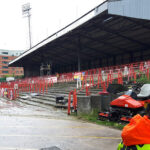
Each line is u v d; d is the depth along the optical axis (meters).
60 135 6.39
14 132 6.84
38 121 8.78
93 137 6.10
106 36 27.98
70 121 8.70
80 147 5.18
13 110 12.51
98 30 25.58
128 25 22.78
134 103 7.02
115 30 24.88
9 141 5.77
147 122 1.33
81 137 6.12
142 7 18.70
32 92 22.89
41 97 18.17
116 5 17.77
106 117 8.38
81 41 31.92
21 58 48.66
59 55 45.62
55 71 64.12
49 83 24.58
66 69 58.66
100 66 44.28
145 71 13.46
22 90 26.53
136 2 18.50
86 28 24.61
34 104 15.34
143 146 1.32
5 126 7.76
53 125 7.92
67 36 28.64
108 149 4.98
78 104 10.12
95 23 22.77
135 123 1.38
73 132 6.75
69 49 38.72
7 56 113.19
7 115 10.49
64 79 26.12
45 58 49.25
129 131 1.38
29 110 12.45
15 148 5.15
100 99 9.62
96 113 9.59
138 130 1.34
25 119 9.29
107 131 6.79
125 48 33.81
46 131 6.94
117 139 5.82
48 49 38.03
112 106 7.95
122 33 25.66
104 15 19.77
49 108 13.11
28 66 65.25
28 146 5.30
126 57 37.03
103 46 33.66
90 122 8.40
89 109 9.98
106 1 17.95
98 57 44.25
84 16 22.06
